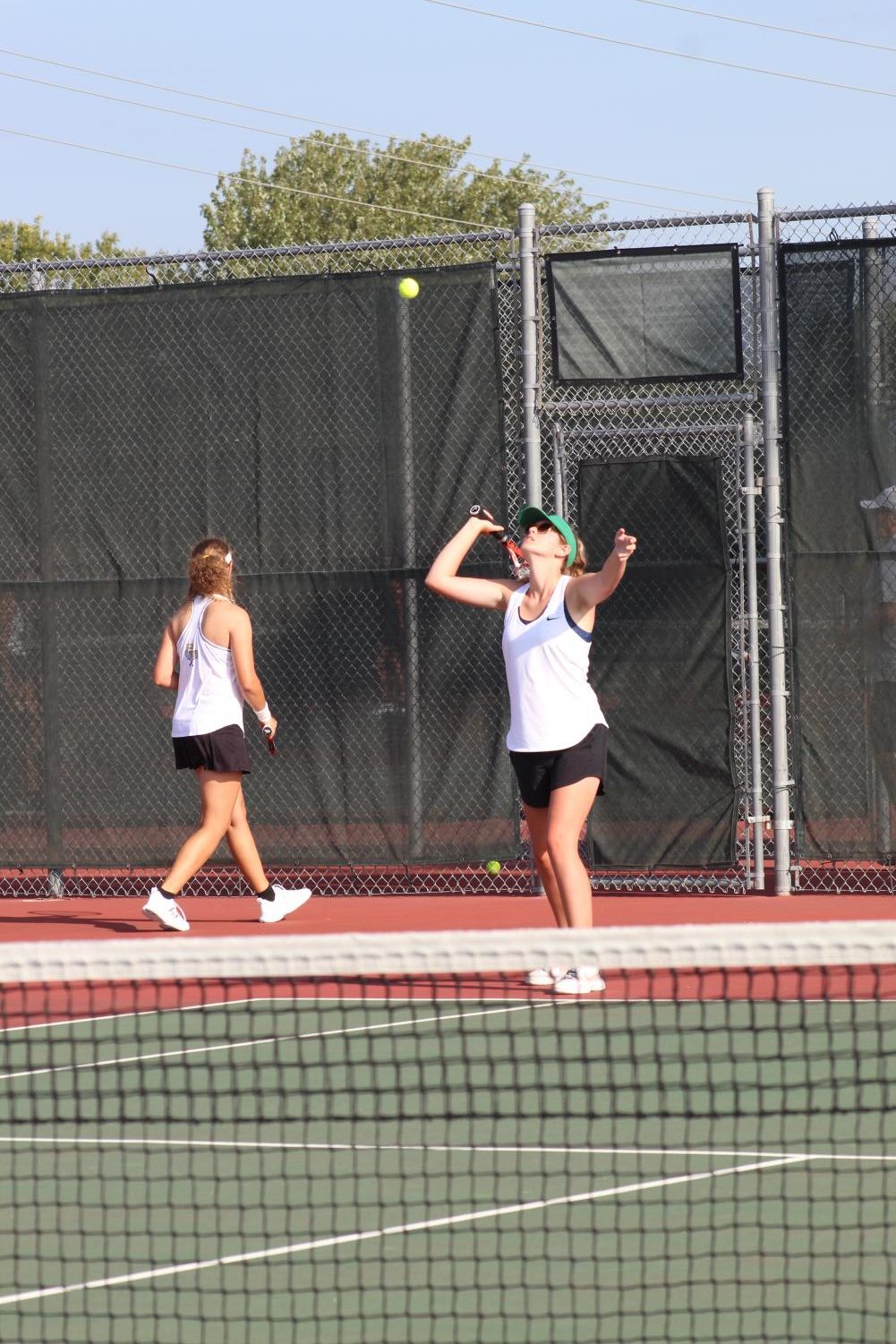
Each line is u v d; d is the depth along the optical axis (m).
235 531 19.91
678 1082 10.99
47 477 20.30
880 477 18.53
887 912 17.75
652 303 18.95
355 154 87.31
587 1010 13.42
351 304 19.61
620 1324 7.15
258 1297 7.60
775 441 18.70
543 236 19.44
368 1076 11.41
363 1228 8.52
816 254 18.61
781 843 19.11
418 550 19.50
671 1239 8.23
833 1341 6.89
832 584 18.69
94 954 8.25
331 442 19.69
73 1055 9.26
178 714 17.55
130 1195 9.16
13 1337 7.18
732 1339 6.94
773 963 7.92
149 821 20.12
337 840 19.67
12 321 20.34
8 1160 9.86
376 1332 7.14
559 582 13.34
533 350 19.06
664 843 19.02
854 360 18.56
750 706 19.38
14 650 20.39
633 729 19.09
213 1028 13.12
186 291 19.95
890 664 18.53
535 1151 9.74
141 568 20.09
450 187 87.31
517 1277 7.77
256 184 82.06
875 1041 11.96
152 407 20.06
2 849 20.44
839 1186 8.93
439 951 8.09
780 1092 10.71
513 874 20.95
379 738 19.61
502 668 19.38
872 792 18.61
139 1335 7.18
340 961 8.13
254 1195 9.09
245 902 20.12
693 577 18.89
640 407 20.16
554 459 20.00
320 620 19.73
